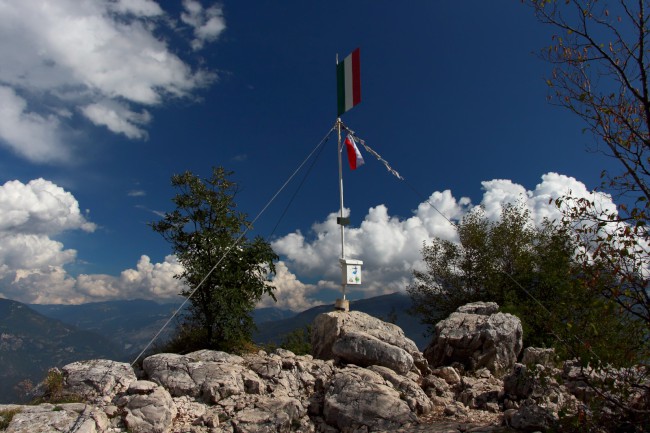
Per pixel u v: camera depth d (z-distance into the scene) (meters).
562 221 7.83
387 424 9.74
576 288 7.65
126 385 10.78
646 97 7.16
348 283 15.18
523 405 8.95
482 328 14.82
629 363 7.25
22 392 10.89
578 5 7.52
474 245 30.70
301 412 10.52
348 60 16.11
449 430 8.91
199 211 16.20
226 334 15.02
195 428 9.44
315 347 14.95
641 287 7.04
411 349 13.70
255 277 16.20
